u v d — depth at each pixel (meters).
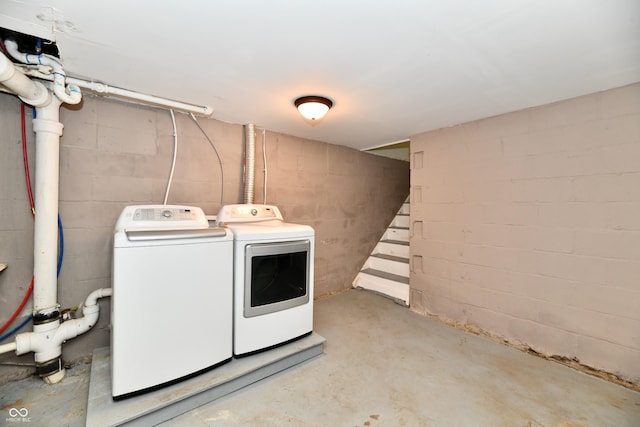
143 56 1.54
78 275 1.95
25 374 1.82
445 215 2.79
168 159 2.30
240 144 2.71
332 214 3.56
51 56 1.57
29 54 1.51
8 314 1.75
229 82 1.83
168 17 1.21
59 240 1.88
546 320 2.14
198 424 1.47
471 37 1.34
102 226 2.03
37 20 1.23
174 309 1.55
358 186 3.85
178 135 2.34
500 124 2.39
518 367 2.03
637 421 1.51
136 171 2.15
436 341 2.41
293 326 2.06
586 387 1.80
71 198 1.92
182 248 1.58
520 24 1.24
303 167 3.24
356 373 1.94
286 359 1.96
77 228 1.94
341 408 1.60
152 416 1.44
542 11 1.15
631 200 1.79
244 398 1.67
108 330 2.07
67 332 1.80
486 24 1.24
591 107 1.94
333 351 2.22
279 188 3.04
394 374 1.93
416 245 3.06
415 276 3.07
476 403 1.66
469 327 2.60
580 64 1.57
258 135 2.87
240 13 1.18
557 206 2.09
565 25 1.24
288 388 1.77
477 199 2.54
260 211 2.43
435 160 2.87
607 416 1.55
